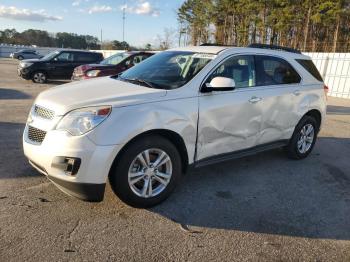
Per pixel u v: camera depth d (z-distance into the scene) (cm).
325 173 548
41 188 427
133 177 376
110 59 1363
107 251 312
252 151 506
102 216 370
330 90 1878
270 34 3941
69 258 299
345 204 441
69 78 1725
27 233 330
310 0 3294
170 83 429
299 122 578
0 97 1130
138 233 344
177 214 387
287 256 323
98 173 345
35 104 400
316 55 1934
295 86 556
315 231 371
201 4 4666
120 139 350
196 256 314
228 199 432
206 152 439
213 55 461
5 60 4162
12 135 648
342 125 952
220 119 442
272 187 479
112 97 371
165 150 391
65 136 343
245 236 352
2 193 408
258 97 488
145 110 371
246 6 3844
